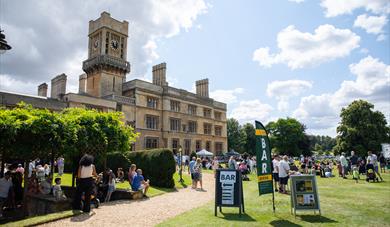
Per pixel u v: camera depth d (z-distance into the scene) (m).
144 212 10.29
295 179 9.73
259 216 9.46
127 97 40.47
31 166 20.39
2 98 27.48
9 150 12.40
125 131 15.99
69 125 12.85
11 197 12.48
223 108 59.75
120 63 43.88
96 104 35.22
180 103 48.59
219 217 9.31
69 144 13.12
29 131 11.61
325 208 10.58
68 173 25.50
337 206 10.93
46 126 11.81
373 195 13.54
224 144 58.59
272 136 83.56
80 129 13.67
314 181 9.66
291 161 33.56
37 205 12.13
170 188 18.03
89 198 10.24
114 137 15.16
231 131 87.44
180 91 49.06
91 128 14.17
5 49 9.38
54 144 12.36
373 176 19.47
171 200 13.30
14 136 11.40
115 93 43.09
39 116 11.97
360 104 50.97
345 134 51.28
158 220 9.03
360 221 8.64
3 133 10.87
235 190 9.74
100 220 8.99
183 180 21.72
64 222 8.70
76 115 14.60
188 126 49.56
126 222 8.75
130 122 40.06
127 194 13.60
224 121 59.59
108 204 12.06
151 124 43.72
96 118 15.08
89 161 10.52
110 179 13.68
